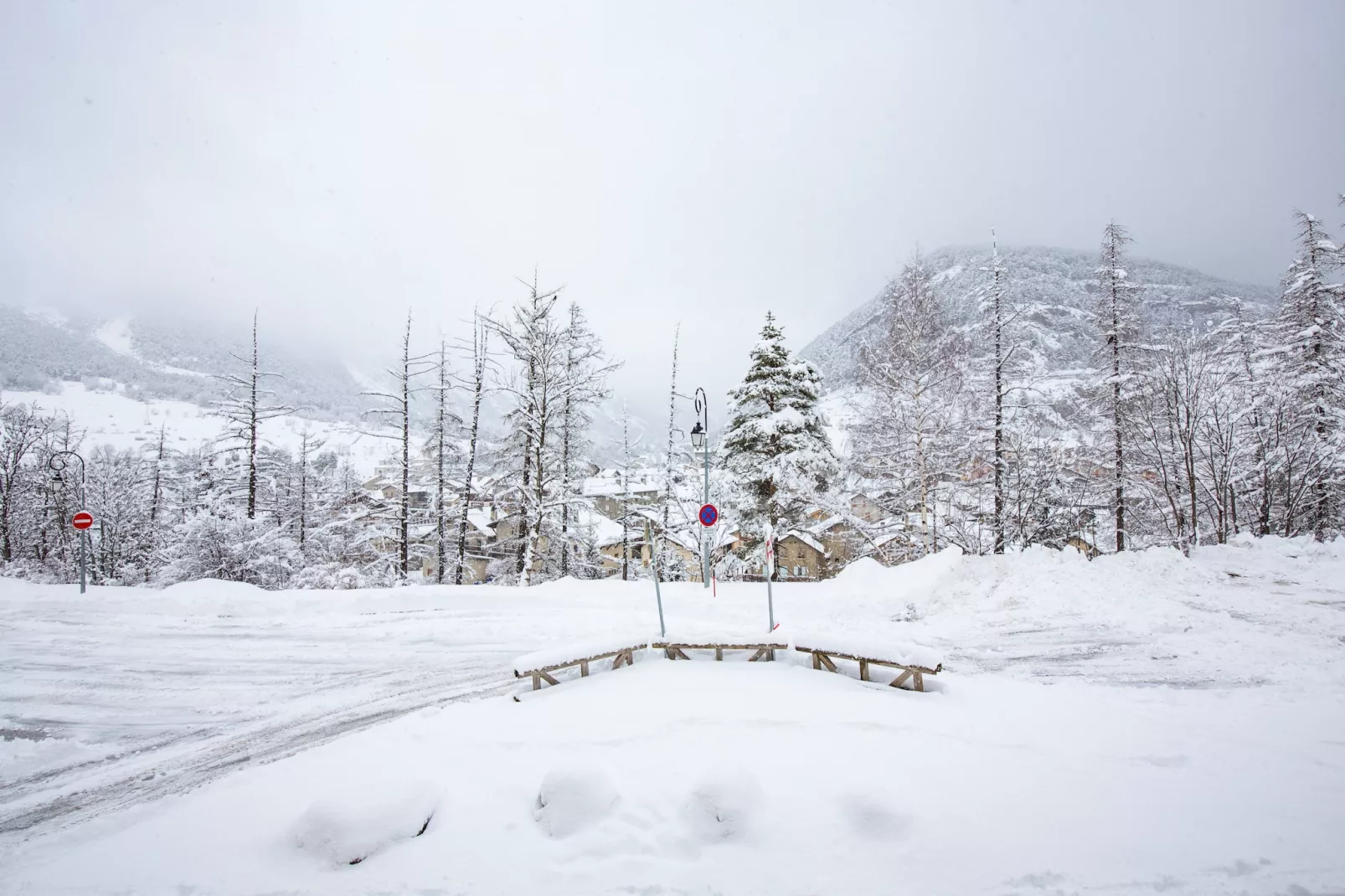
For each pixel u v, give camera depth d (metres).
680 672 7.70
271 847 4.30
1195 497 24.88
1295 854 3.84
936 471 22.30
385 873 3.97
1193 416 23.64
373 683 8.91
